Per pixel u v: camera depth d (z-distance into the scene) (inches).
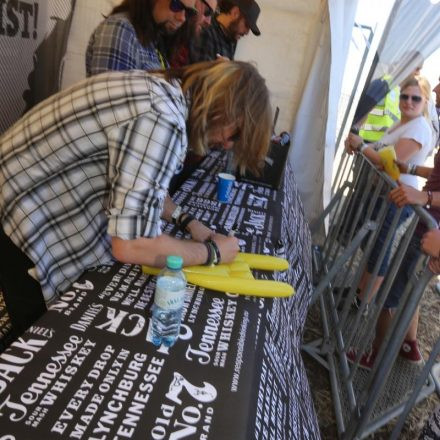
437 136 123.0
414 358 90.5
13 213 42.0
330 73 114.0
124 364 32.6
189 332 38.1
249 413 30.5
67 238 43.6
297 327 56.9
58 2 112.5
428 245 52.8
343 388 81.4
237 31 103.4
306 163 135.3
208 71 38.0
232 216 69.5
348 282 112.5
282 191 87.1
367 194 90.8
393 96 129.8
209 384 32.4
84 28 123.4
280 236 65.3
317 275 118.5
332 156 122.5
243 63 39.3
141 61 67.1
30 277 44.9
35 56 108.6
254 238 62.7
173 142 35.6
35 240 42.3
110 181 37.0
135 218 35.9
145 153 35.0
